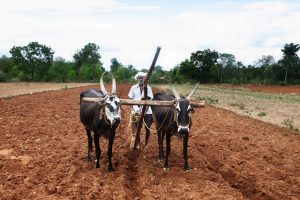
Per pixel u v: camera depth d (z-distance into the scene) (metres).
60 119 19.59
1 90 48.22
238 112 25.69
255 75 93.00
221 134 16.16
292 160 12.31
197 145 14.05
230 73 90.69
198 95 41.66
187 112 9.79
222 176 10.70
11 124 17.62
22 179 9.80
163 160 11.65
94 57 104.75
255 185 9.66
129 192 9.05
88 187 9.20
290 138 15.95
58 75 92.19
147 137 13.00
